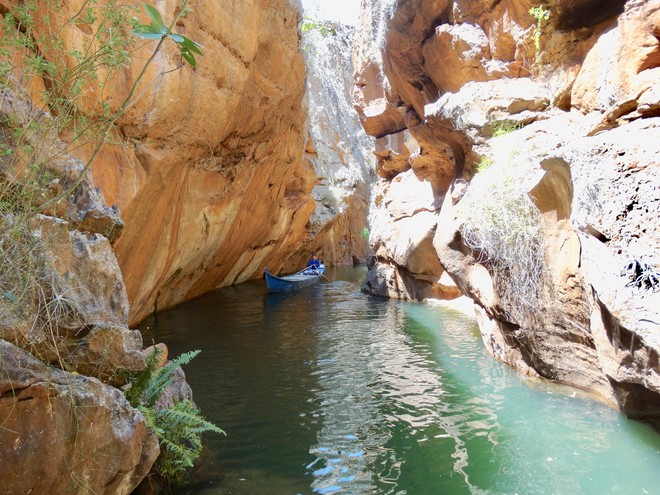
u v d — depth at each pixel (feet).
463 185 32.17
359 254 124.36
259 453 14.88
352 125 121.80
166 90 24.44
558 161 17.70
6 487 7.44
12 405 7.50
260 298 51.72
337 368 24.32
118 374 10.80
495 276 23.00
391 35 40.96
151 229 29.22
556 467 13.55
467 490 12.61
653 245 12.96
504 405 18.34
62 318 9.37
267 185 50.65
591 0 25.21
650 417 15.60
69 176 11.55
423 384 21.34
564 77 26.61
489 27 31.58
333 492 12.55
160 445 12.42
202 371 24.09
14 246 8.28
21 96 10.36
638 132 15.17
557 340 19.71
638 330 12.39
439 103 35.35
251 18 30.68
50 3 9.95
